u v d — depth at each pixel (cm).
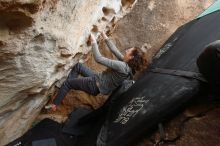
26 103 294
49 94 342
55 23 203
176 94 269
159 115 273
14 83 226
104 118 360
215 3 388
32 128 367
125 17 460
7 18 160
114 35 451
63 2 195
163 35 446
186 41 361
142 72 420
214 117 251
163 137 269
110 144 303
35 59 218
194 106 268
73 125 379
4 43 171
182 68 302
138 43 446
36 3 158
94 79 328
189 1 462
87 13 256
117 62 306
